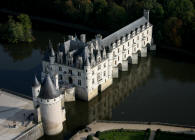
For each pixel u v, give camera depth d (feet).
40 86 435.94
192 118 475.72
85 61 488.44
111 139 418.10
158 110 497.46
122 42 583.99
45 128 440.86
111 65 547.08
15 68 635.66
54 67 524.52
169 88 556.10
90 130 437.99
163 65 634.02
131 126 445.37
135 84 572.92
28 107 472.44
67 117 490.08
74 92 515.50
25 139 422.00
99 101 526.98
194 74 599.16
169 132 425.69
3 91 515.91
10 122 442.50
